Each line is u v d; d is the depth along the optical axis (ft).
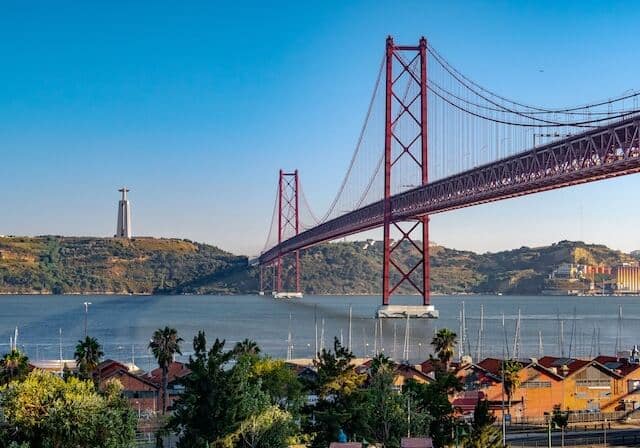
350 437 265.54
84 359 347.97
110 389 298.15
